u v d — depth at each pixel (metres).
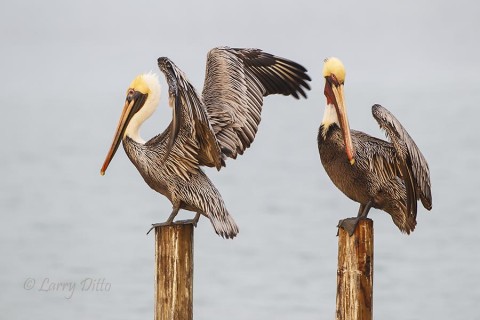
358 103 65.88
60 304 18.58
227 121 9.12
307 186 31.91
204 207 8.74
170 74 8.04
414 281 19.47
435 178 32.19
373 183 9.13
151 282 19.97
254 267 20.84
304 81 9.80
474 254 21.66
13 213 28.14
